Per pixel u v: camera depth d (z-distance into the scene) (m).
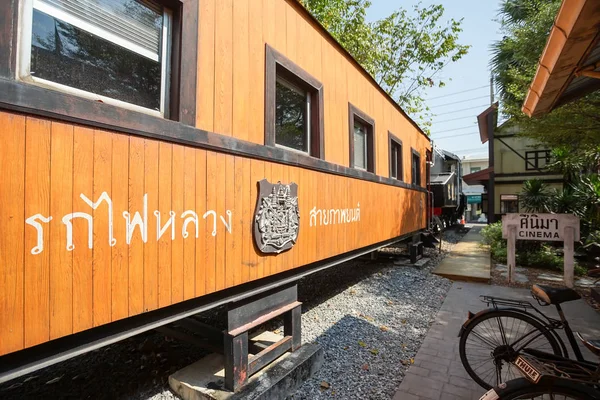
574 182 9.27
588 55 2.65
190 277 1.92
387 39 11.50
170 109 1.97
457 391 2.40
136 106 1.84
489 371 2.54
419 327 3.68
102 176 1.53
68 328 1.40
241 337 2.25
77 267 1.44
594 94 5.51
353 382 2.56
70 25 1.58
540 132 6.33
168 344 3.22
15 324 1.25
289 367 2.44
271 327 3.57
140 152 1.68
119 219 1.59
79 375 2.67
